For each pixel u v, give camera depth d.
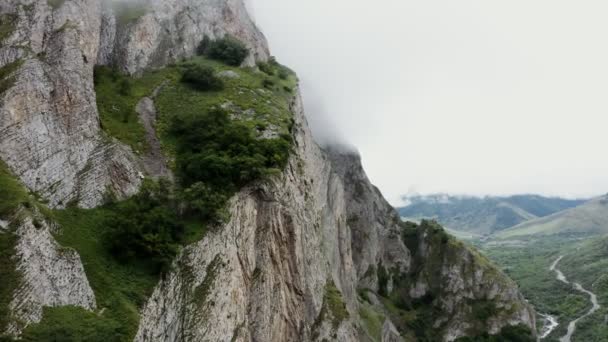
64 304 31.41
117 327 32.22
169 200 45.34
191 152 52.53
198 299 40.97
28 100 39.41
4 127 37.03
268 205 52.31
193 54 79.38
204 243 43.22
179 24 79.25
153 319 35.88
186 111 59.53
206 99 63.44
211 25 86.25
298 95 80.69
